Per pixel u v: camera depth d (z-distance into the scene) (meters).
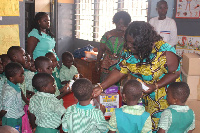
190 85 2.44
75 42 6.75
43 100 2.06
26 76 2.79
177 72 1.88
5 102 2.25
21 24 3.59
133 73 1.98
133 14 5.11
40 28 3.19
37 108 2.07
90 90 1.79
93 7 6.08
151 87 1.83
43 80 2.07
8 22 3.39
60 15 6.35
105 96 2.33
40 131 2.04
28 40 3.12
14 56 2.71
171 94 1.83
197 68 2.40
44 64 2.64
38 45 3.18
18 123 2.36
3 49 3.38
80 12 6.50
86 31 6.41
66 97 2.83
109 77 2.06
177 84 1.83
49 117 2.05
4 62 2.77
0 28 3.29
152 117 1.99
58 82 3.28
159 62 1.83
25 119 2.45
